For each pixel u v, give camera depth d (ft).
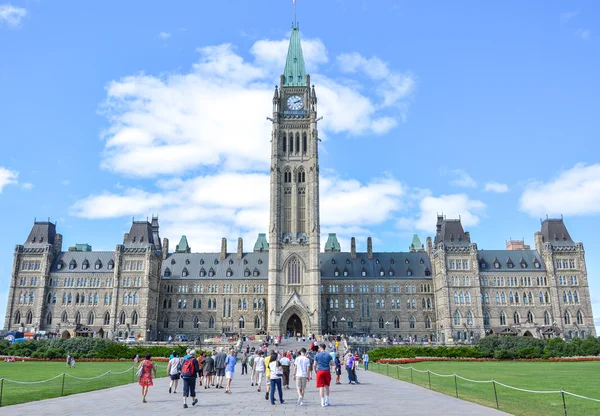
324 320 556.10
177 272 571.28
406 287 561.43
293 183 532.73
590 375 196.65
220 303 557.74
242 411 102.94
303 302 497.87
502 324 509.35
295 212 523.70
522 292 516.73
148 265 516.73
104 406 110.22
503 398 127.85
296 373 114.83
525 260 529.86
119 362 279.49
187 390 107.96
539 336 492.95
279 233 516.73
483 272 521.24
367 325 552.82
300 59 579.07
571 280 512.63
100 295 524.93
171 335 549.95
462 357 304.30
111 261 538.06
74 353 287.69
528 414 102.06
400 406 110.32
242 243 586.04
